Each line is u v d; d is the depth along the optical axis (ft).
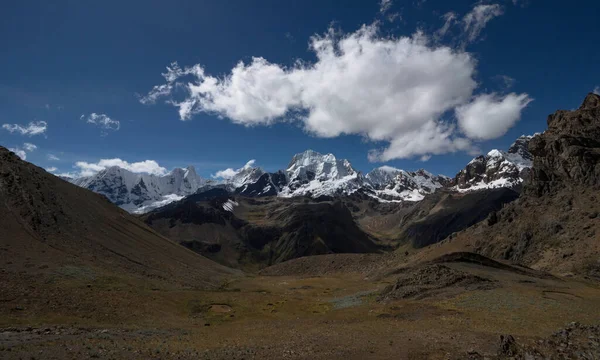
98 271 291.17
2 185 371.56
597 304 188.03
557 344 104.32
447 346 114.21
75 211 442.91
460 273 262.26
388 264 544.62
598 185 531.50
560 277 322.75
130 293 250.98
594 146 619.26
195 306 263.29
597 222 457.27
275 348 122.11
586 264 385.09
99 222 471.21
